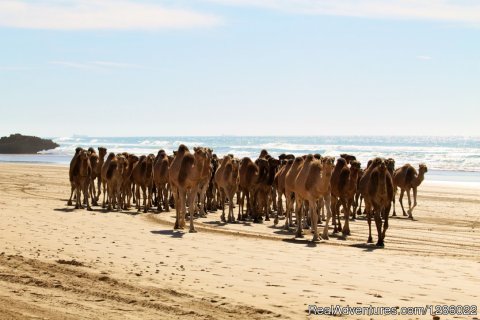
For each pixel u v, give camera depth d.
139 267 16.33
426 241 23.83
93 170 33.59
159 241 21.42
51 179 53.66
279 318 11.73
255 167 29.31
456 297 13.77
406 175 32.62
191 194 24.66
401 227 28.30
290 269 16.69
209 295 13.34
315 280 15.29
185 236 22.95
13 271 14.96
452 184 57.84
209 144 194.62
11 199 34.75
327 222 23.77
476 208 37.56
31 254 17.58
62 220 26.25
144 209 31.50
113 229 24.20
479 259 19.41
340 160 25.45
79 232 22.86
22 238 20.64
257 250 20.00
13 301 12.09
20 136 156.75
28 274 14.66
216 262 17.50
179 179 24.61
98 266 16.17
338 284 14.88
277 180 30.19
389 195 22.47
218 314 11.85
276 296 13.48
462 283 15.32
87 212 30.09
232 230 25.84
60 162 95.62
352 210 32.66
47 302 12.17
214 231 25.06
